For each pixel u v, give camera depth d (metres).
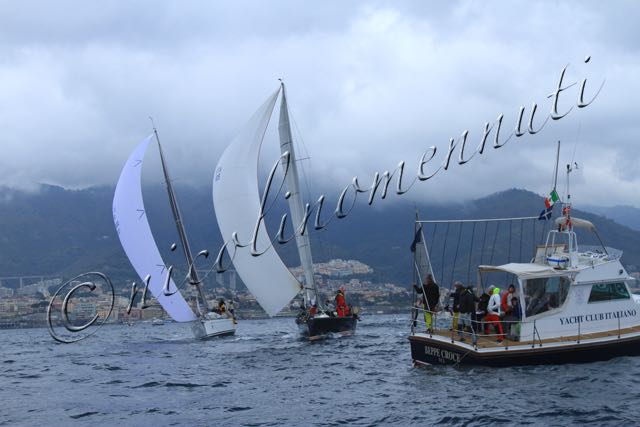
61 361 35.34
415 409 17.53
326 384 23.05
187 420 17.77
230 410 18.98
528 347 20.84
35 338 64.81
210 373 27.58
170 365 31.27
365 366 27.27
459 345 21.52
